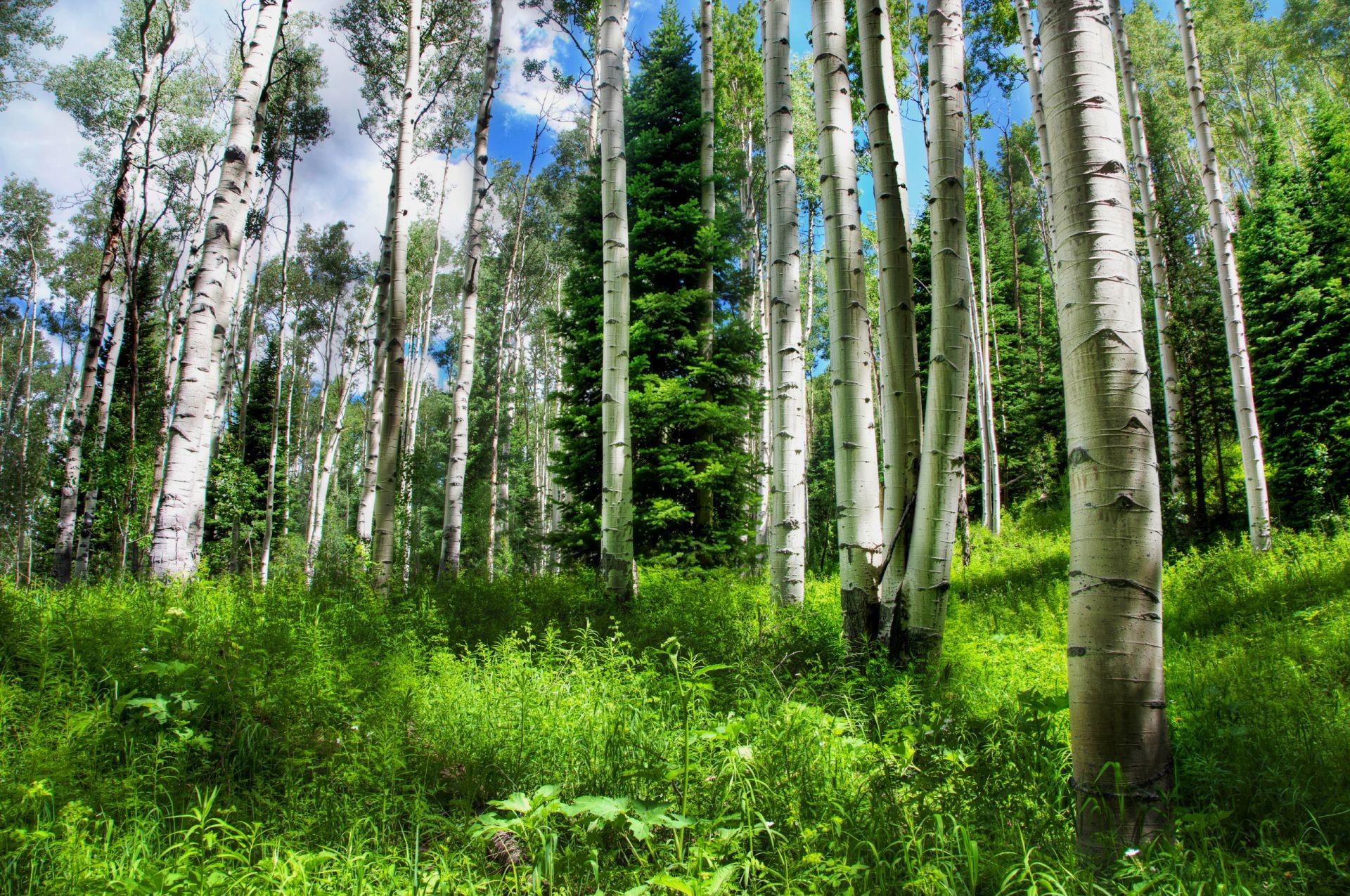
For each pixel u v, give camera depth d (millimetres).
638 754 3553
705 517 14164
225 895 2350
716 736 3404
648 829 2498
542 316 38594
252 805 2998
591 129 21172
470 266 14312
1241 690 5027
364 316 28359
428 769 3582
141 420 23109
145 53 15398
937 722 3811
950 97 6156
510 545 32938
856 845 2691
